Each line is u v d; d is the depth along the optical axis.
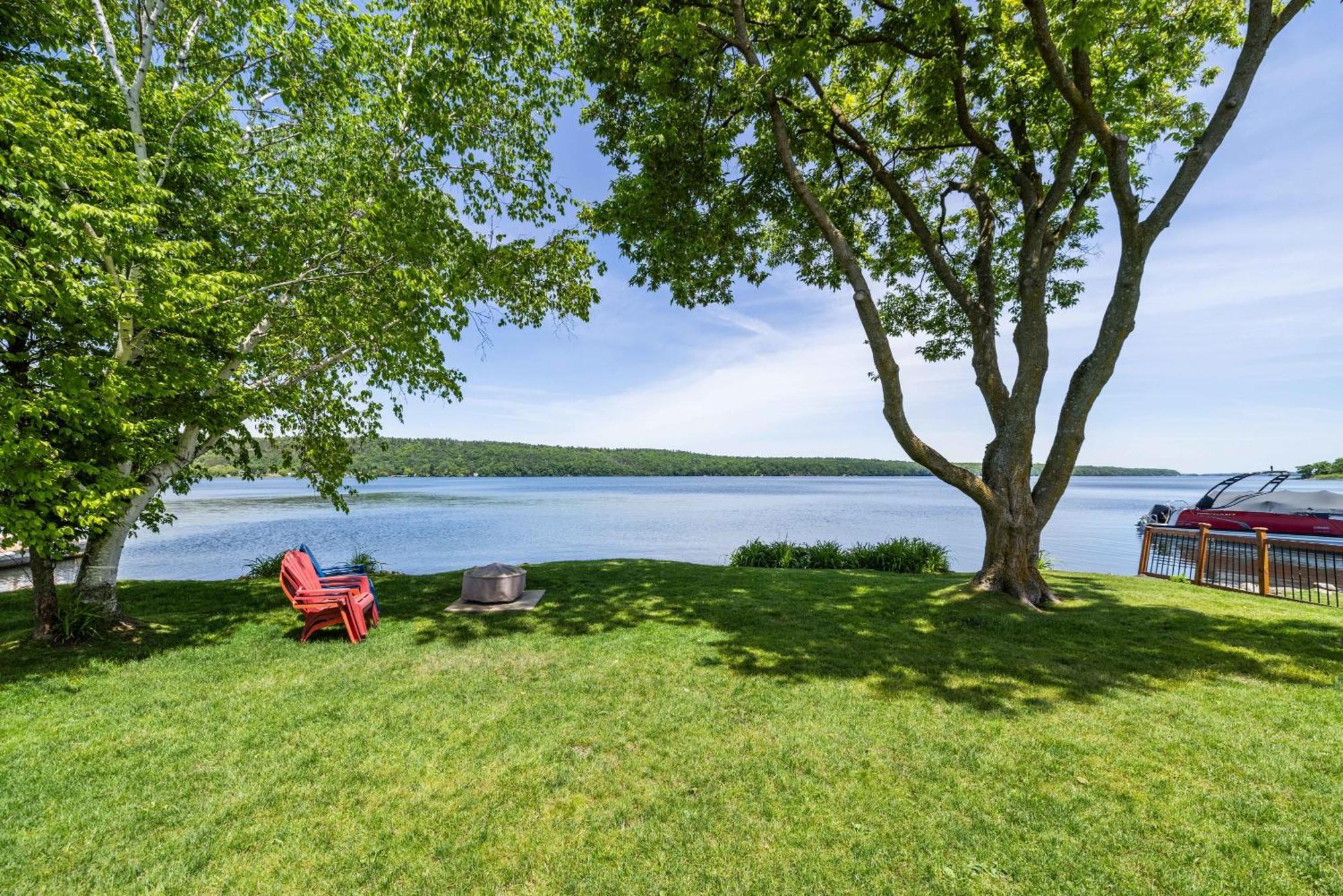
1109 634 6.54
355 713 4.52
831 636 6.62
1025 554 8.11
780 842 2.92
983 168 8.86
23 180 4.80
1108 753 3.80
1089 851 2.82
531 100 9.66
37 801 3.28
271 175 8.32
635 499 59.94
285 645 6.34
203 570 16.80
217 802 3.29
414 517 37.53
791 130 9.36
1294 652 5.87
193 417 6.95
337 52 7.70
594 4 8.55
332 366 9.47
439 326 8.80
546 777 3.58
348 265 8.40
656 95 8.65
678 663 5.72
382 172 7.82
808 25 7.53
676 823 3.09
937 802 3.26
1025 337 8.16
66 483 5.77
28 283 4.86
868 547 14.27
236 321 7.18
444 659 5.87
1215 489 16.16
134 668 5.54
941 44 7.48
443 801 3.32
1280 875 2.65
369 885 2.64
